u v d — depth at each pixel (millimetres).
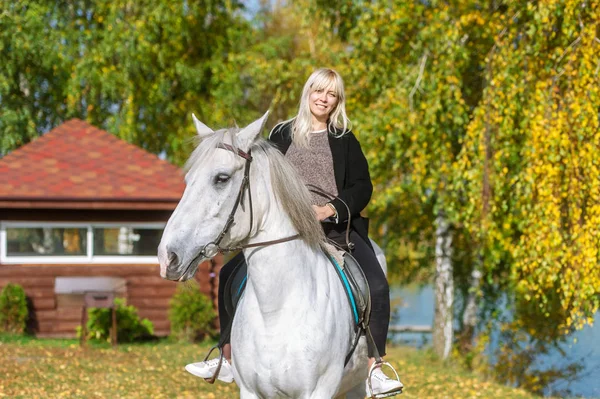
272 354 3914
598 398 13008
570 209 9852
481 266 14555
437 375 11992
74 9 21141
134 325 13594
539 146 10031
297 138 4551
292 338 3906
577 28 10945
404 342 18000
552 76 10750
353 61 13938
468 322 15367
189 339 13805
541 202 9992
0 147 19719
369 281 4477
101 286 13352
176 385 9875
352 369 4500
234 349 4074
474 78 13766
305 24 15234
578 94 9977
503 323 14453
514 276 11289
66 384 9547
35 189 13664
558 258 10305
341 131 4598
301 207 3979
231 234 3787
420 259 16172
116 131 20141
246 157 3811
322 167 4523
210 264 14680
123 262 14297
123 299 13750
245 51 21734
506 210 11852
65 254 14125
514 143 11547
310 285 4016
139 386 9719
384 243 16375
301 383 3934
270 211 3941
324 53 15680
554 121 9906
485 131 11156
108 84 19516
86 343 12797
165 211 14305
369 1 13938
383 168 13984
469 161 11531
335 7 14469
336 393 4523
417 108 12594
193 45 22328
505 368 14039
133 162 15062
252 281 3957
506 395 10531
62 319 13891
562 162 10227
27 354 11625
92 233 14188
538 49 10797
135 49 20000
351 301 4348
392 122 12375
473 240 14672
